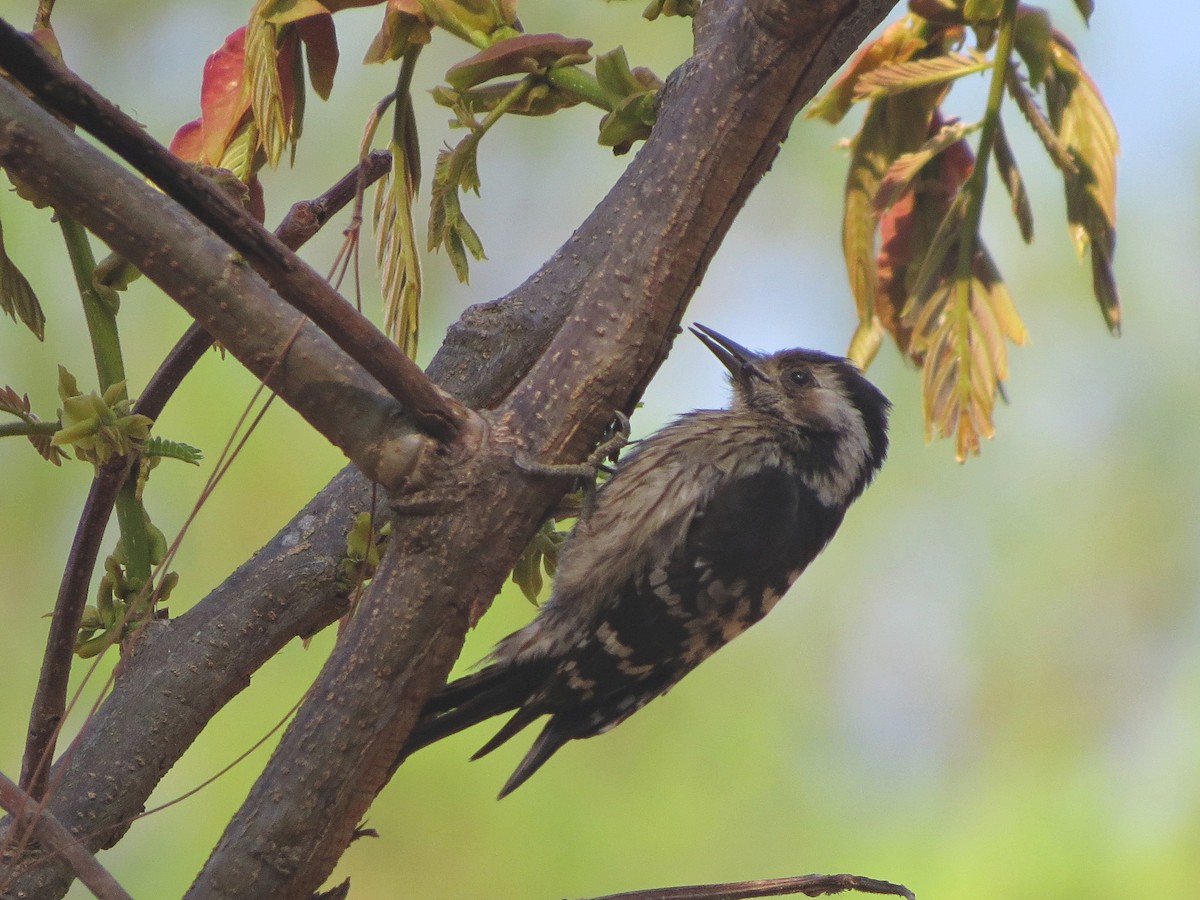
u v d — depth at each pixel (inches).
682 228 219.6
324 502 270.8
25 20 502.9
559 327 277.1
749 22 216.8
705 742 508.1
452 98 262.5
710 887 229.1
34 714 229.3
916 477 564.1
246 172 256.1
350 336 199.2
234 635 251.0
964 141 347.6
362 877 455.2
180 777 448.5
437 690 215.6
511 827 467.2
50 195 196.2
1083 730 528.1
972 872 491.2
